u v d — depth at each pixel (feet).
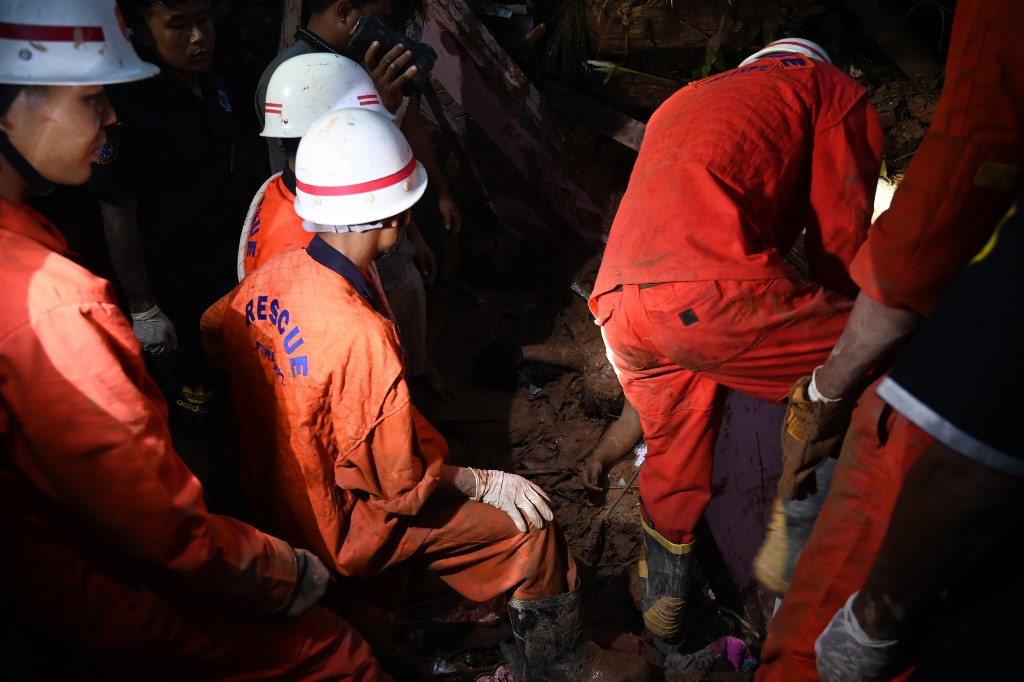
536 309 13.91
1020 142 4.13
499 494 7.05
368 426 6.24
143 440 4.83
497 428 11.62
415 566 7.30
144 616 5.37
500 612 8.84
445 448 7.32
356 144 6.15
